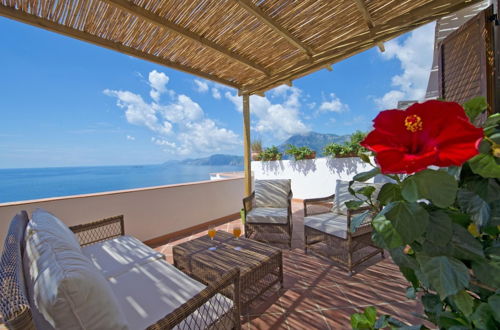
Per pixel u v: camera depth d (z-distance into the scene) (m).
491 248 0.41
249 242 2.26
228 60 2.90
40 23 1.89
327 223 2.51
